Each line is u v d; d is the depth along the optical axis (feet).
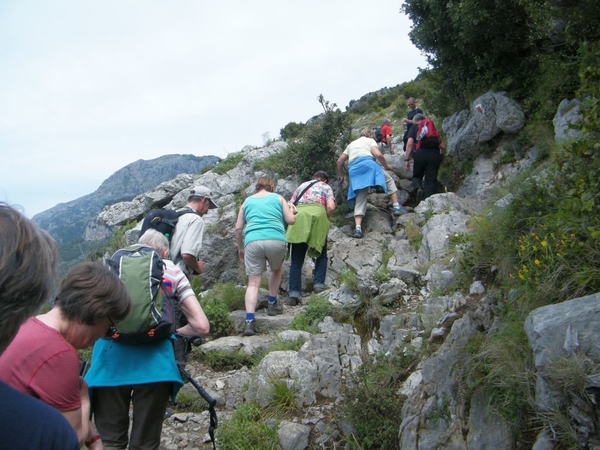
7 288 4.31
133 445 11.40
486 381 11.60
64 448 4.49
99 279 8.46
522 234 16.02
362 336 19.99
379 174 28.25
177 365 11.80
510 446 10.56
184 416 16.19
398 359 15.75
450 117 35.22
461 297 16.83
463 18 30.14
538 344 10.30
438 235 23.94
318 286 24.29
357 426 13.57
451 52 34.19
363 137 29.53
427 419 12.25
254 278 21.22
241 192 34.30
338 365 16.90
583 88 15.25
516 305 13.34
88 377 11.29
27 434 4.29
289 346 18.93
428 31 34.06
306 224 23.34
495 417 11.02
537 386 10.34
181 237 17.74
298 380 16.24
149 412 11.35
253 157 38.40
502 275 15.81
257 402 15.97
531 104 29.17
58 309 8.42
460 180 32.01
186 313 12.01
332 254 26.61
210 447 14.70
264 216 21.20
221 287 25.30
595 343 9.76
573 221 13.47
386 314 20.38
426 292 20.85
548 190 16.57
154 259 11.35
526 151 28.48
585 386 9.43
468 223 22.11
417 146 31.07
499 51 31.17
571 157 16.06
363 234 28.78
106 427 11.41
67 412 7.84
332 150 33.68
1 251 4.32
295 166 34.09
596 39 23.15
